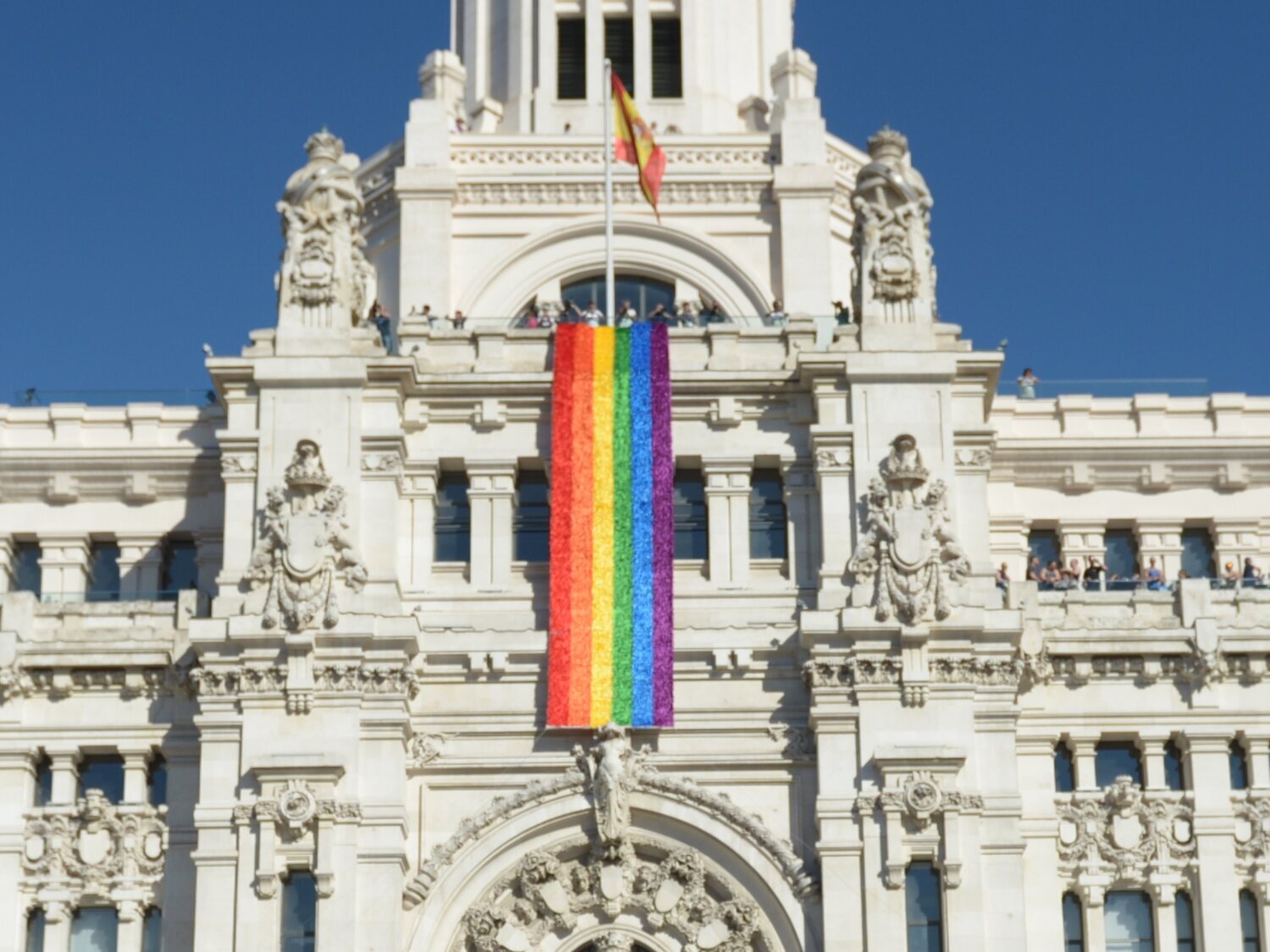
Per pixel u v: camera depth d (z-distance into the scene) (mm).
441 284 115625
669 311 116438
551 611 100188
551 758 98875
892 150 106062
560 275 116562
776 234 117125
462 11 126312
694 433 103312
